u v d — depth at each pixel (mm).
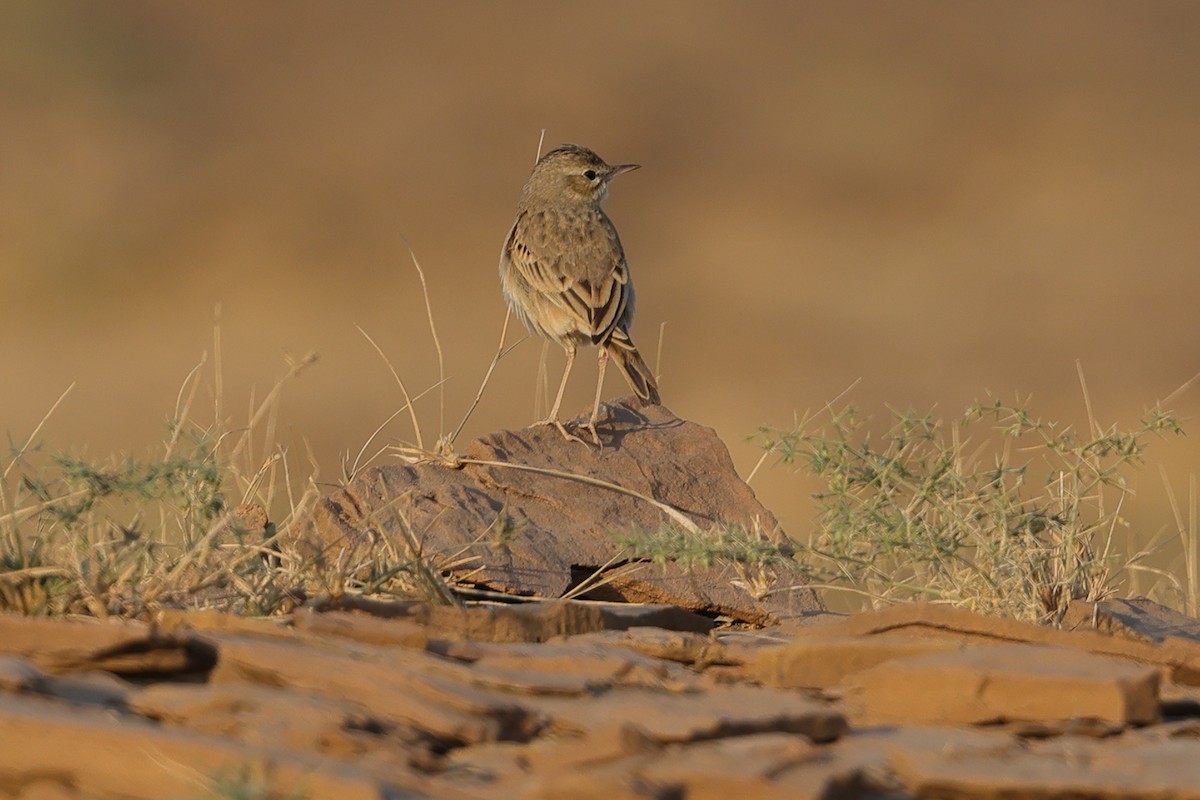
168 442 11555
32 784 6520
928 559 11273
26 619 7977
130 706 7258
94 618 9172
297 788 6242
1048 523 11469
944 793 7027
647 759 6973
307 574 10383
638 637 9711
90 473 9914
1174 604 13898
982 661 8516
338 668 7711
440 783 6637
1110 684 8133
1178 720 8453
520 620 9828
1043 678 8203
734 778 6621
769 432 11969
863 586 12242
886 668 8445
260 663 7730
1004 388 44656
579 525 12438
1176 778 7113
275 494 13320
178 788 6328
